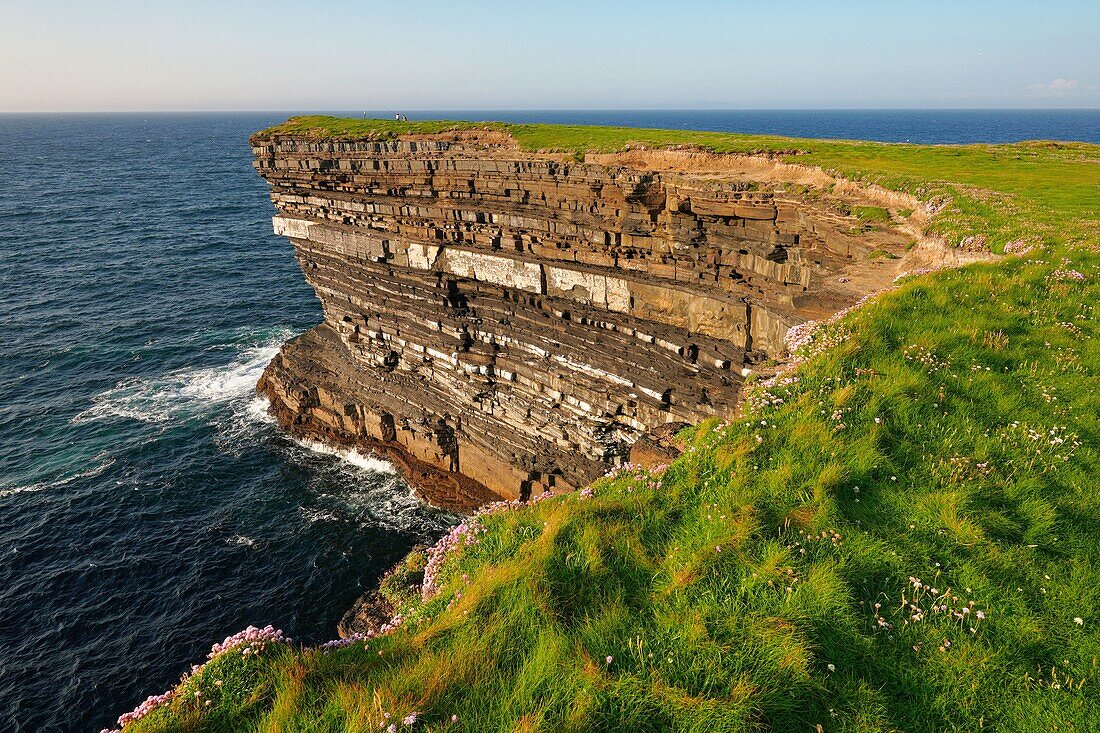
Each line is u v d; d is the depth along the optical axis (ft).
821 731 21.65
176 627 83.25
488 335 113.70
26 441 125.90
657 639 25.30
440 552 38.47
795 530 29.89
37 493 109.91
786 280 79.61
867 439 35.17
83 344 171.63
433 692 23.90
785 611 25.67
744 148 114.52
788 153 111.75
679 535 31.48
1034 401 38.65
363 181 119.34
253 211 368.07
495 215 104.17
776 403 40.19
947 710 22.47
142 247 274.16
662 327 92.58
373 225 121.60
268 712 24.26
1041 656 23.95
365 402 128.88
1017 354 43.60
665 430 76.59
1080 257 57.36
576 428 106.83
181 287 222.89
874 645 24.58
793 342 51.85
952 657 23.79
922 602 26.21
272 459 124.16
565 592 28.43
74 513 105.09
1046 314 48.67
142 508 107.24
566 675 23.97
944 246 70.13
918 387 39.78
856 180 90.33
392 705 23.20
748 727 21.68
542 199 99.96
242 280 234.38
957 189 83.20
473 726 22.62
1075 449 34.30
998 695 22.61
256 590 90.22
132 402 143.13
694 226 87.51
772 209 81.25
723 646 24.40
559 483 107.96
